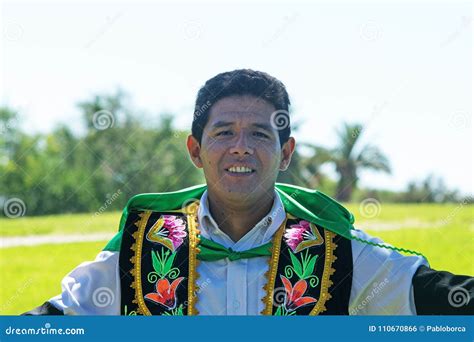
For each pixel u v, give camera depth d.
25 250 18.39
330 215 5.95
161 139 39.09
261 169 5.41
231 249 5.67
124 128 39.84
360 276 5.71
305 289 5.68
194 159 5.77
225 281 5.63
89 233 23.42
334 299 5.68
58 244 19.42
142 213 6.09
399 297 5.54
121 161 38.81
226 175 5.38
